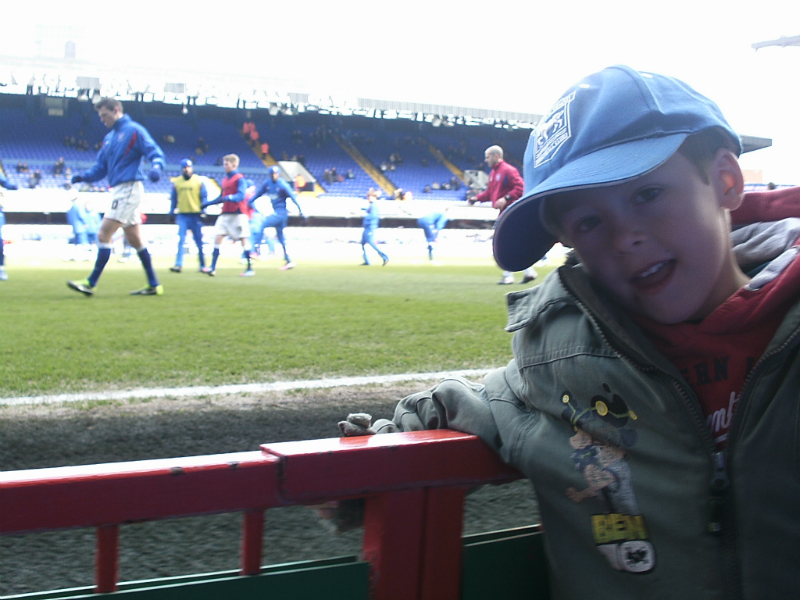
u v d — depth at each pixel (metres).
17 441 2.53
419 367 4.27
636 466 0.93
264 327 5.98
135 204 8.20
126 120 7.91
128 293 8.91
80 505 0.65
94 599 0.68
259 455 0.76
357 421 0.93
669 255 0.90
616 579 0.94
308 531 1.68
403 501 0.83
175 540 1.62
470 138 41.53
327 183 34.59
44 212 25.36
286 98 34.28
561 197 0.95
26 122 33.28
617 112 0.91
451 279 12.25
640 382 0.92
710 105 0.94
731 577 0.88
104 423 2.82
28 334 5.31
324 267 16.16
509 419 0.97
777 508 0.87
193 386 3.62
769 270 0.92
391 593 0.83
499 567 0.95
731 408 0.95
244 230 12.69
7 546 1.59
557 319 1.02
